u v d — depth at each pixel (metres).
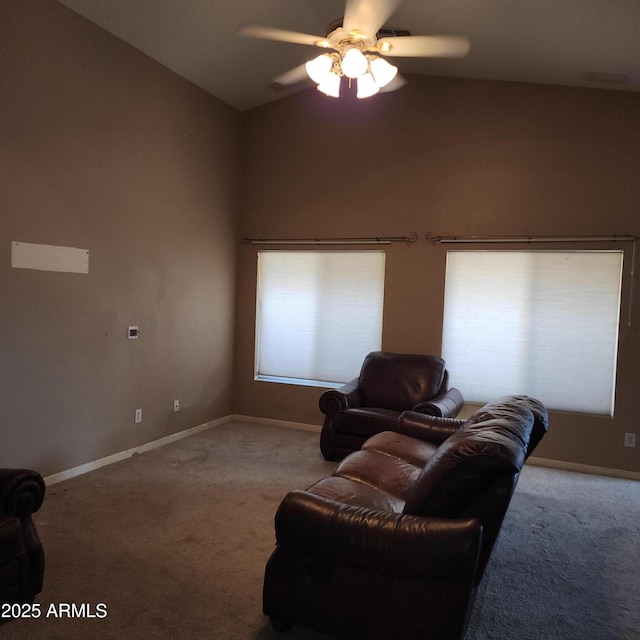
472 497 1.71
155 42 3.80
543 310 4.18
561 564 2.52
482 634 1.95
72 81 3.32
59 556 2.42
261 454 4.12
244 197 5.22
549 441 4.12
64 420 3.39
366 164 4.70
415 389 4.14
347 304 4.86
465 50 2.89
